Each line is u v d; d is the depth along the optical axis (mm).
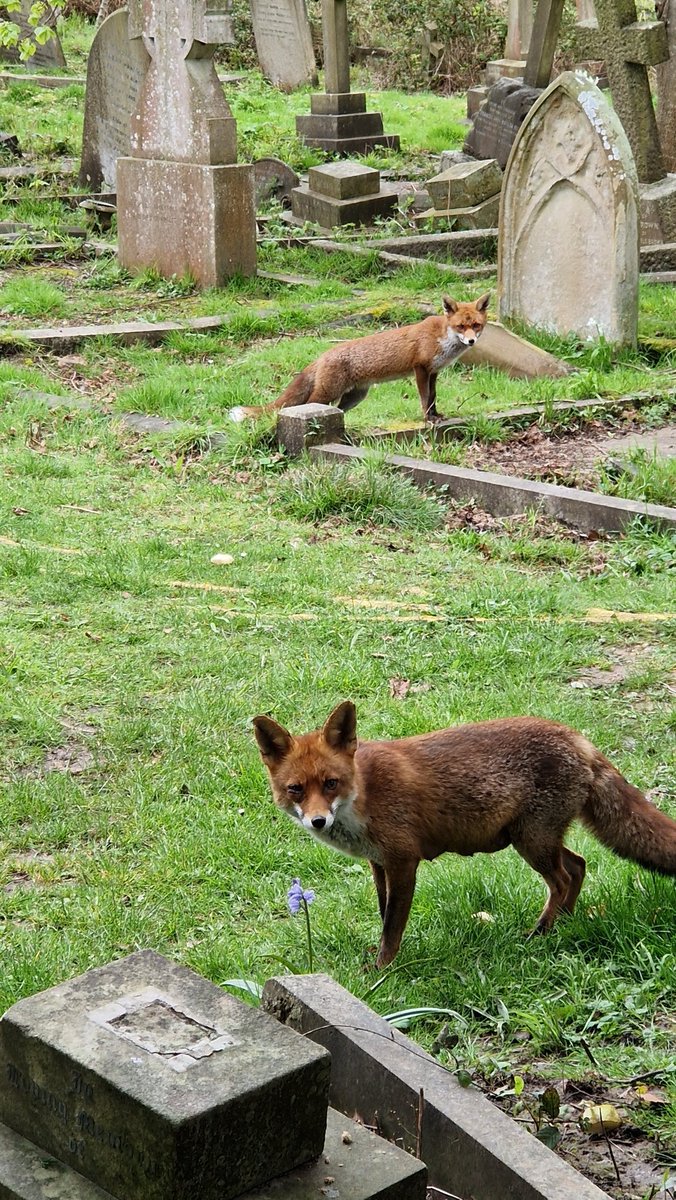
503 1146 3467
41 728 7109
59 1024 3078
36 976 5000
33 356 14641
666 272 17953
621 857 5254
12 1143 3105
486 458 11766
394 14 35125
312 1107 3045
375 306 16453
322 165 21844
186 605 8711
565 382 13422
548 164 14703
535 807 5117
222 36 16625
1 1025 3125
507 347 14203
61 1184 2961
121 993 3225
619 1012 4555
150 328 15438
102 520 10281
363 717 7141
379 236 20422
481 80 35125
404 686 7574
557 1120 4000
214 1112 2820
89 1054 2965
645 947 4867
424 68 35344
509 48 29141
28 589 8922
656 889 5223
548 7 21766
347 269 18766
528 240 15234
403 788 4984
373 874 5328
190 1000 3207
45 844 6109
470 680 7648
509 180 15227
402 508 10375
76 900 5629
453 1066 4242
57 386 13555
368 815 4938
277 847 5996
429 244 19734
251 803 6395
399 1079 3725
